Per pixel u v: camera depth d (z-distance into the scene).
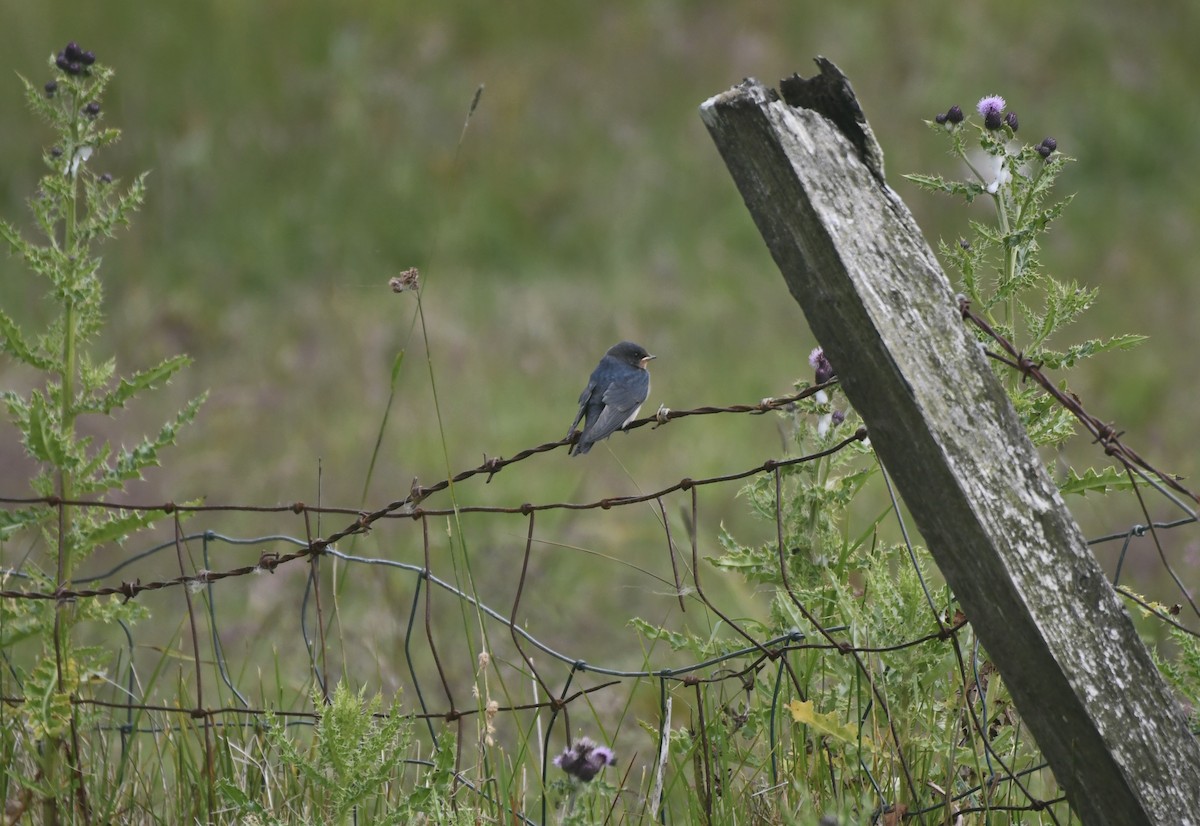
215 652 7.25
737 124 5.10
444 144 23.11
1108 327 18.31
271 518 13.77
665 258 21.20
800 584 6.63
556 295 20.14
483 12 25.64
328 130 23.11
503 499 14.25
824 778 6.22
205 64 23.61
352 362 17.58
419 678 10.20
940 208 21.06
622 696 9.67
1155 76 25.17
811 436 6.75
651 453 15.41
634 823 6.44
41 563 8.88
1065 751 5.20
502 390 17.08
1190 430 15.39
